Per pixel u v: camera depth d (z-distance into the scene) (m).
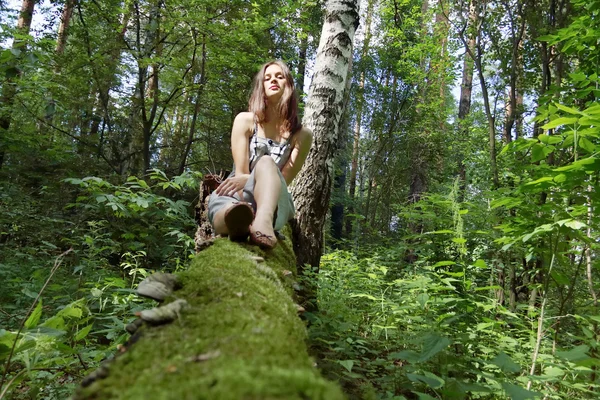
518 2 4.78
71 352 1.57
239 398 0.50
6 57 3.72
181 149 10.07
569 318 2.79
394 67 11.34
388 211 12.30
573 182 2.11
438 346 1.43
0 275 4.03
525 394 1.29
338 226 11.76
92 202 5.28
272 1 8.31
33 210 6.26
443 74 9.98
